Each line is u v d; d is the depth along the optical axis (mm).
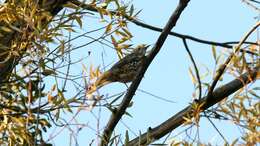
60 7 11250
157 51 10008
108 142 9688
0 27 10477
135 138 10008
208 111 9703
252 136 9188
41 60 9656
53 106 10266
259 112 9492
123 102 10031
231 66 9688
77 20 10242
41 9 10070
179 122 10250
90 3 10648
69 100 9750
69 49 9961
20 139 10211
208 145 9367
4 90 10750
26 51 10070
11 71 10672
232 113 9539
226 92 10086
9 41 10609
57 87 10008
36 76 10469
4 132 10531
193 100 9992
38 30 9766
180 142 9492
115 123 9992
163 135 10203
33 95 10430
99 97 9492
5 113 10609
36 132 9180
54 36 10086
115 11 10766
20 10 10094
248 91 9609
